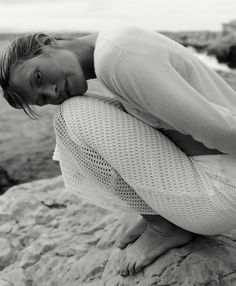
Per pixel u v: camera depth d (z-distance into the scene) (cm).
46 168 501
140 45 179
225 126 178
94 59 186
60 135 207
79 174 217
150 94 176
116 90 184
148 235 226
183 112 175
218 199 195
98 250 253
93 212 286
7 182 485
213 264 214
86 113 199
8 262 268
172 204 200
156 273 217
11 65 196
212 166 196
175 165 197
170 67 179
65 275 246
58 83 196
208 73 201
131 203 213
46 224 285
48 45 197
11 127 568
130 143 197
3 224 288
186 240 222
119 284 223
